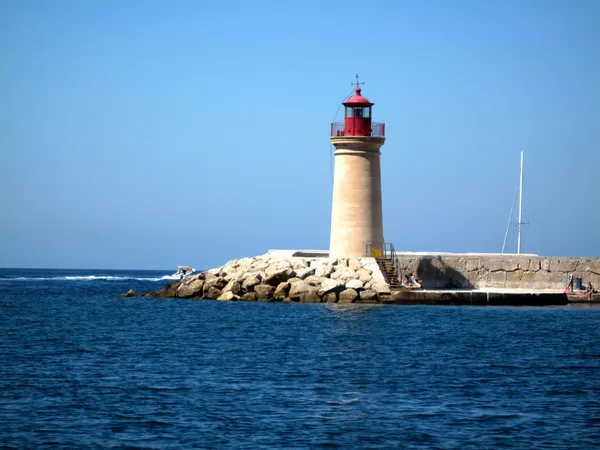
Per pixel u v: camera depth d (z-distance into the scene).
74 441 32.22
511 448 31.77
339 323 67.56
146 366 47.31
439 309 78.62
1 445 31.61
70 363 48.31
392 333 61.50
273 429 33.84
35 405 37.28
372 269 83.81
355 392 40.22
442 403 38.16
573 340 58.78
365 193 84.31
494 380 43.41
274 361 49.00
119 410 36.56
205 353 52.44
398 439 32.69
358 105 84.31
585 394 40.22
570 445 32.12
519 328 65.19
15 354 51.75
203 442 32.19
